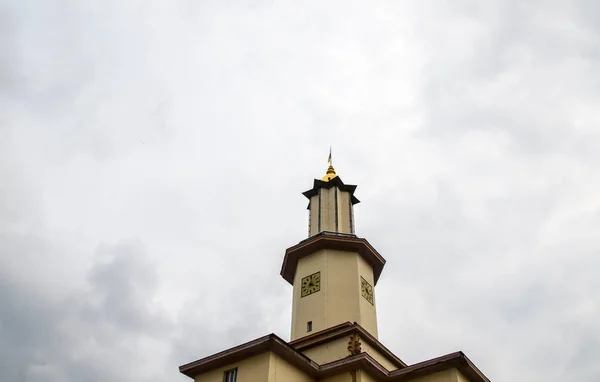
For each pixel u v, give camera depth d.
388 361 37.31
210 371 32.69
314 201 46.22
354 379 31.61
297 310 39.59
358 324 35.91
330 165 49.84
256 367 30.61
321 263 40.69
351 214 45.19
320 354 35.53
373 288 41.78
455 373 31.44
